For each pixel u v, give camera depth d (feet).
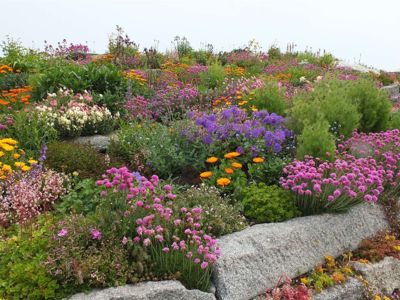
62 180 16.98
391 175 18.16
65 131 24.08
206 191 16.97
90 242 12.86
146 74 40.37
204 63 65.82
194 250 12.68
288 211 16.28
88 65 33.06
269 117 21.70
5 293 11.03
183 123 21.85
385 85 58.39
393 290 15.74
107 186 13.09
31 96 30.81
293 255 14.57
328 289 14.19
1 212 15.29
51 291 10.93
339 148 21.86
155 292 11.32
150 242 12.14
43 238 13.01
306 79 52.13
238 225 15.33
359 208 17.48
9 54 49.60
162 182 18.35
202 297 11.84
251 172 18.39
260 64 65.72
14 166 18.45
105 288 11.58
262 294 13.41
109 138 24.21
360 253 16.37
